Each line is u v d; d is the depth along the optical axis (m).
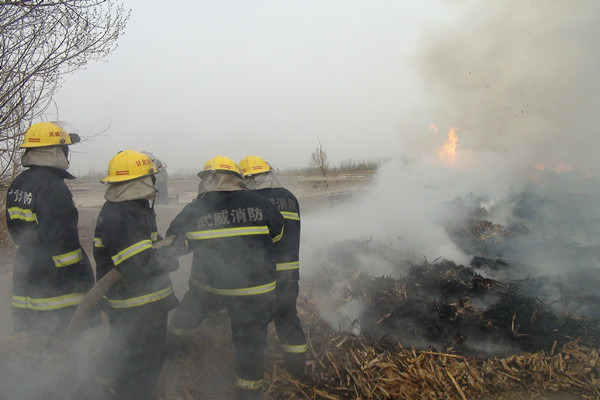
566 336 3.25
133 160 2.43
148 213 2.54
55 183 2.65
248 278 2.58
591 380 2.90
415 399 2.74
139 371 2.48
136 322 2.46
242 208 2.60
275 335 3.32
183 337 2.90
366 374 2.88
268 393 2.79
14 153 6.07
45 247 2.62
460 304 3.55
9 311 3.89
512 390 2.86
